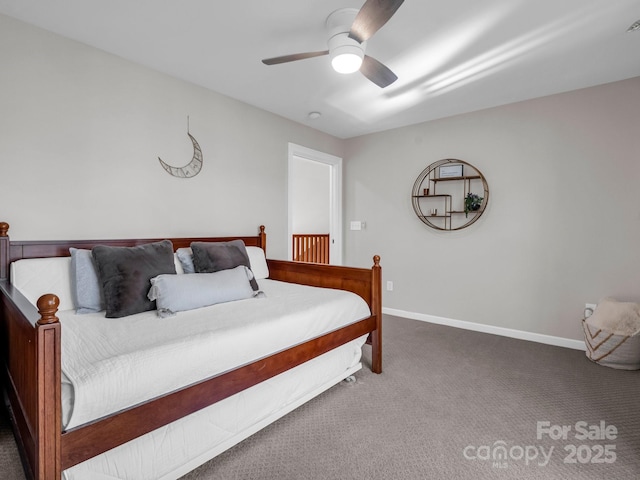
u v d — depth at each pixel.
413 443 1.58
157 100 2.54
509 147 3.21
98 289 1.85
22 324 1.17
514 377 2.31
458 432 1.67
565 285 2.96
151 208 2.52
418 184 3.81
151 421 1.16
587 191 2.84
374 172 4.20
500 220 3.28
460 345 2.97
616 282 2.73
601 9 1.81
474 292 3.45
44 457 0.93
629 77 2.64
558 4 1.77
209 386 1.34
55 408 0.95
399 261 4.00
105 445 1.05
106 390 1.07
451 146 3.57
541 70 2.53
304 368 1.88
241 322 1.62
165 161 2.59
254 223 3.31
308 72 2.58
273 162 3.49
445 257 3.64
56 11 1.84
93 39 2.12
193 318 1.69
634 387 2.16
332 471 1.40
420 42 2.14
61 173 2.08
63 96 2.08
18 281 1.78
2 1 1.75
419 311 3.84
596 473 1.39
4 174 1.88
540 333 3.08
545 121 3.03
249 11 1.84
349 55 1.83
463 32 2.03
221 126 2.99
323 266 2.71
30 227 1.97
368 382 2.23
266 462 1.45
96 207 2.23
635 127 2.63
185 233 2.74
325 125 3.90
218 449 1.44
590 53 2.27
